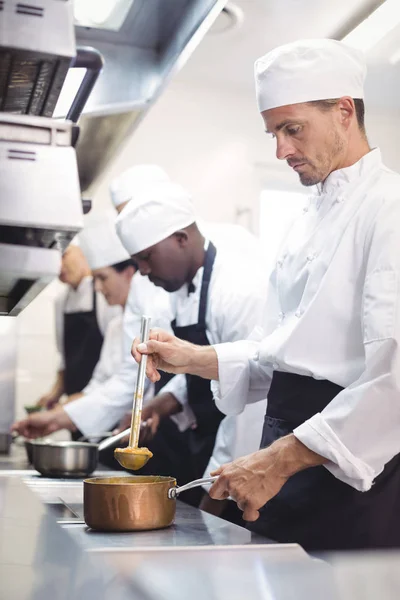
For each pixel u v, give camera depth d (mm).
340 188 1588
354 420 1323
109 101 1854
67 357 3965
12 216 1097
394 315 1340
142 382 1510
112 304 3578
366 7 3285
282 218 4477
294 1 3252
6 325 3145
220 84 4273
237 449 2199
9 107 1456
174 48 1754
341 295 1492
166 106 4242
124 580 771
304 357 1516
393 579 662
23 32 1106
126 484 1241
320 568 736
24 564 828
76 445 2021
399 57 3811
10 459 2730
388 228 1420
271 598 696
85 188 2691
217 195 4301
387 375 1314
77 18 1761
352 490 1436
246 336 2217
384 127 4555
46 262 1160
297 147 1575
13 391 3143
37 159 1128
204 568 843
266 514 1520
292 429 1557
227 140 4328
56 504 1526
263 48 3750
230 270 2295
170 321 2611
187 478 2514
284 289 1686
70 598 694
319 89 1540
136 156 4191
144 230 2166
